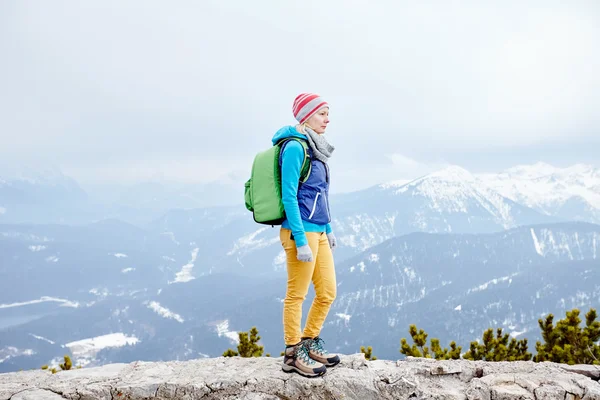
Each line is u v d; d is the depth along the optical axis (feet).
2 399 14.10
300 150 13.41
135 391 14.29
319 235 14.38
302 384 14.01
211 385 14.20
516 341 26.81
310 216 13.83
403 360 15.97
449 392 14.08
